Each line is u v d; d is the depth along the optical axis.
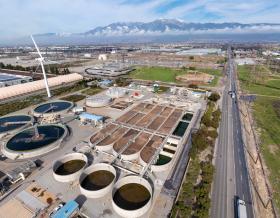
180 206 49.81
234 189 58.38
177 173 64.56
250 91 151.12
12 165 70.38
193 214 50.00
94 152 76.12
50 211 51.53
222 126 97.06
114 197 56.00
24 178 63.12
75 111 112.69
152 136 86.44
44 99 137.25
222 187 59.09
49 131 91.62
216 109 116.44
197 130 91.88
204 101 131.12
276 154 75.06
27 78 184.25
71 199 55.09
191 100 131.88
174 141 82.38
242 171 65.81
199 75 196.88
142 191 58.34
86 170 63.62
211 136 84.44
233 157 73.25
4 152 77.06
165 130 91.88
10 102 132.62
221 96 140.25
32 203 54.12
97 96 140.25
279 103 126.00
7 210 52.25
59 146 80.75
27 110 119.00
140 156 71.69
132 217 49.06
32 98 139.25
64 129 91.81
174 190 57.75
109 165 65.81
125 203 54.16
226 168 67.31
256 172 65.50
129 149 76.69
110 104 126.88
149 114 110.88
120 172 65.50
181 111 114.38
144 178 62.28
